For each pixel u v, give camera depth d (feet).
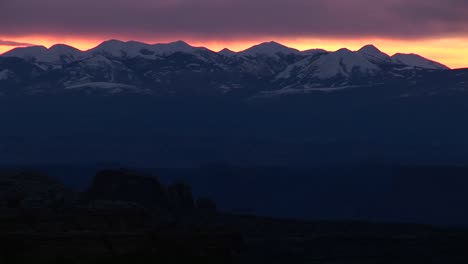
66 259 485.97
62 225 511.81
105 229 520.42
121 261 501.56
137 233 521.65
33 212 513.86
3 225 494.18
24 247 482.28
